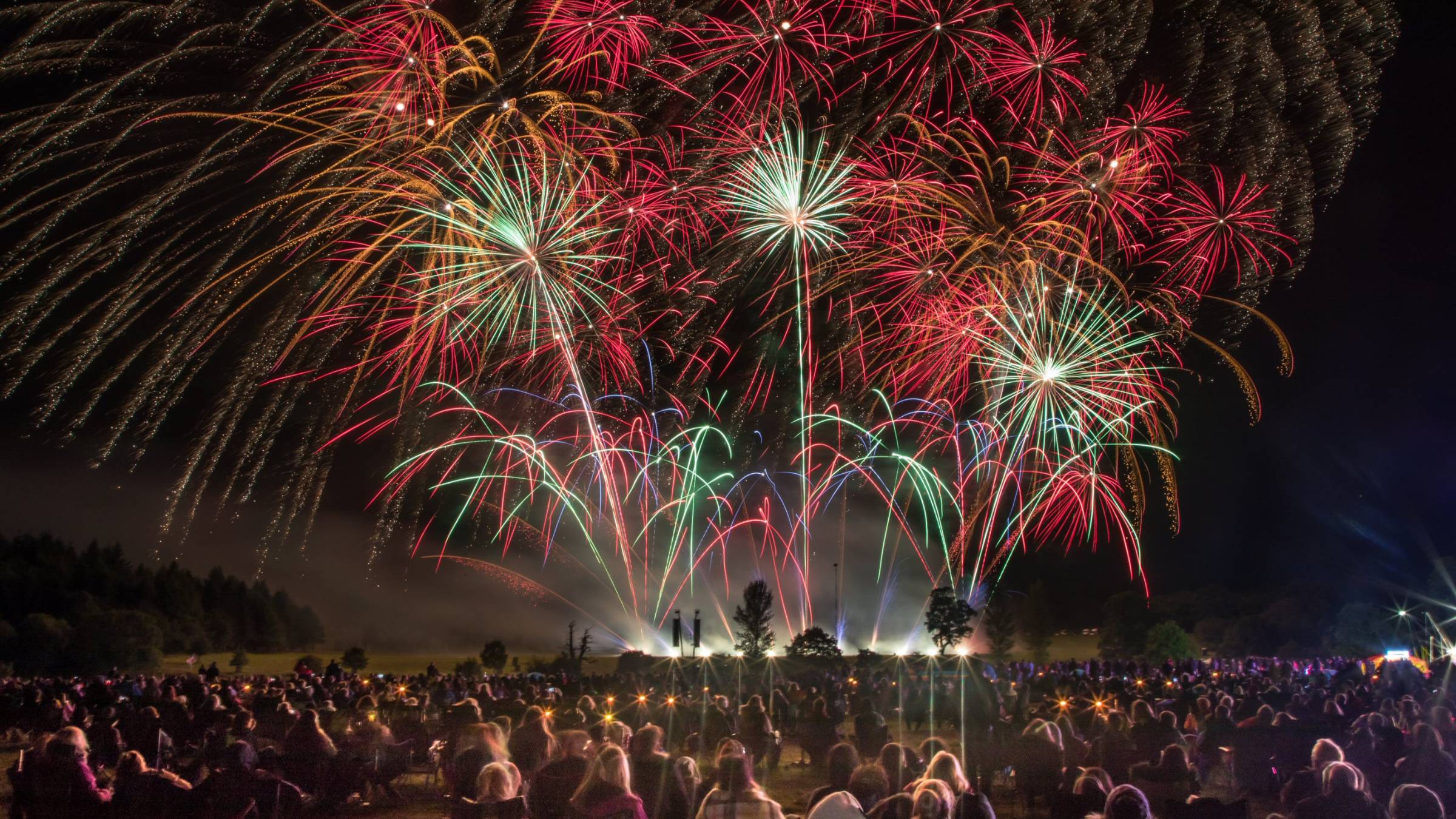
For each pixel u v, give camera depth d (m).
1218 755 16.05
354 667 99.62
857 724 19.30
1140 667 57.16
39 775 10.74
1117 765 14.62
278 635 139.75
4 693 28.52
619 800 9.05
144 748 17.48
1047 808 14.64
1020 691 27.66
